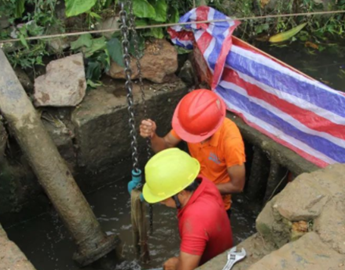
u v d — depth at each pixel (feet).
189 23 11.80
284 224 6.44
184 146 13.26
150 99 11.96
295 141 10.39
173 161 7.30
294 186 6.56
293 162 10.17
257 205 12.12
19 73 11.56
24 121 9.48
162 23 12.59
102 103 11.59
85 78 11.85
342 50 15.26
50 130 11.21
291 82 9.93
